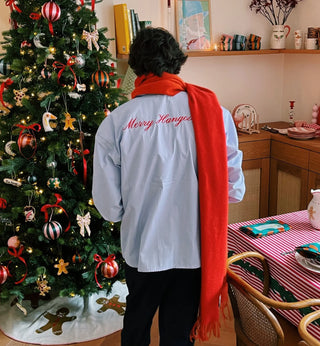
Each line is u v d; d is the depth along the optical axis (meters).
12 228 2.55
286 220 2.28
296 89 3.86
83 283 2.56
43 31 2.29
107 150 1.70
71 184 2.45
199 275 1.76
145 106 1.67
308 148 3.15
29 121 2.37
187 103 1.68
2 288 2.56
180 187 1.66
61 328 2.52
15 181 2.35
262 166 3.54
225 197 1.69
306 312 1.79
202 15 3.53
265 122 4.05
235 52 3.46
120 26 3.14
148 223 1.66
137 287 1.78
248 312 1.66
